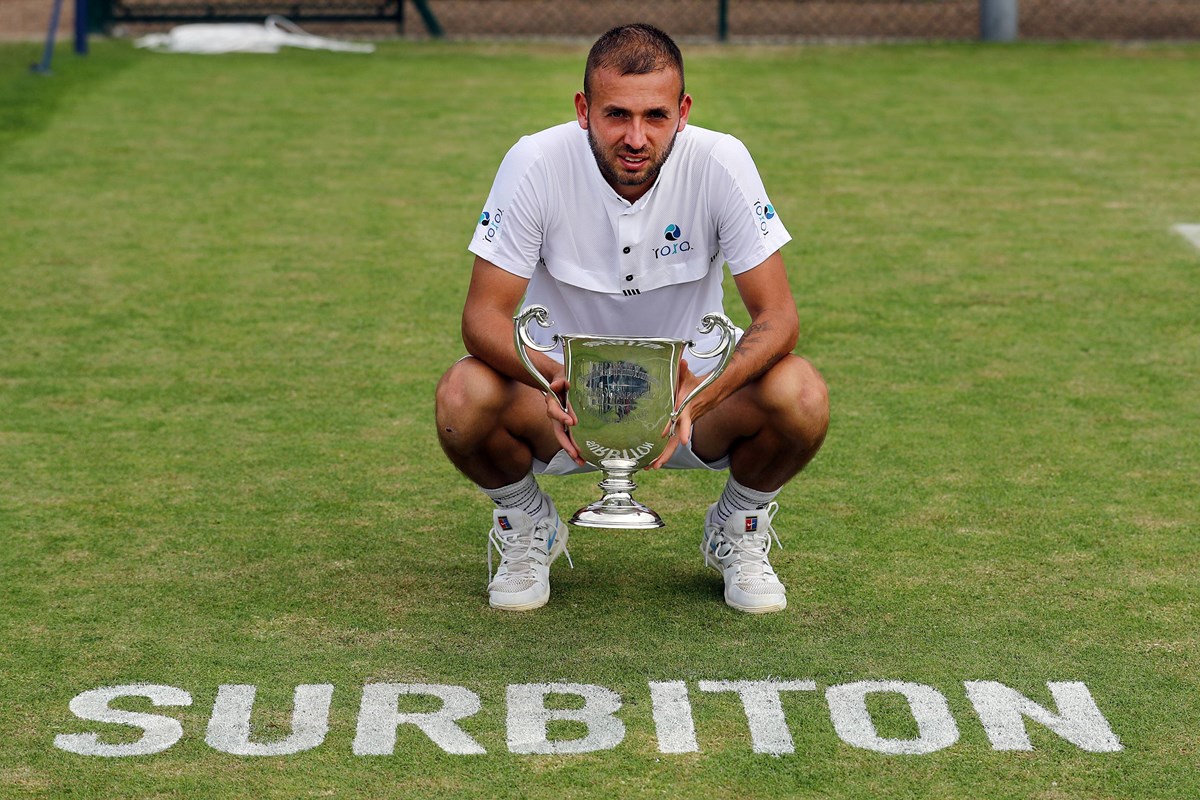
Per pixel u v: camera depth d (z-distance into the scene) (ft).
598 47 11.39
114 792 10.02
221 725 10.86
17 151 31.96
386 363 19.74
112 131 33.99
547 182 11.95
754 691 11.38
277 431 17.25
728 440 12.41
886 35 50.01
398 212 27.71
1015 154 32.40
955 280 23.53
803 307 22.12
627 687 11.42
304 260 24.59
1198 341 20.63
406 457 16.49
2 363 19.48
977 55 45.21
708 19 52.70
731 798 9.98
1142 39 48.93
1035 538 14.30
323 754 10.50
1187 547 14.10
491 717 10.99
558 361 12.63
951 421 17.58
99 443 16.76
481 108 36.88
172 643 12.09
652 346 11.34
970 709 11.14
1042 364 19.67
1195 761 10.47
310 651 11.98
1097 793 10.09
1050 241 25.79
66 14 50.49
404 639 12.20
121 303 22.20
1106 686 11.48
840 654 11.96
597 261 12.22
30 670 11.62
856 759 10.46
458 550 14.06
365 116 35.91
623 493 11.99
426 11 48.29
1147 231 26.43
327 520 14.74
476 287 12.14
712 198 12.01
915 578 13.41
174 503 15.10
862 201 28.43
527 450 12.55
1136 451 16.65
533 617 12.63
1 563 13.57
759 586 12.66
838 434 17.15
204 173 30.42
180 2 51.80
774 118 35.88
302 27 50.06
